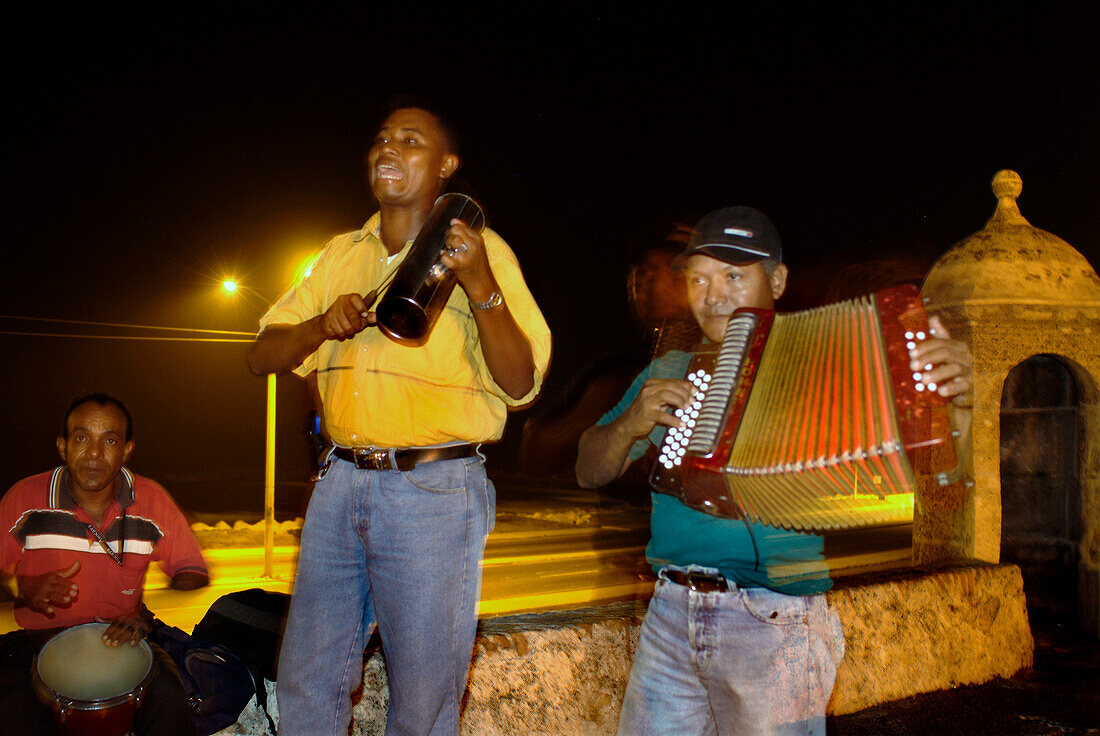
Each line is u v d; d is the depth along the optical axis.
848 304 2.39
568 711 3.92
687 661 2.60
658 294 3.95
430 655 2.46
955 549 6.33
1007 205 6.76
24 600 3.37
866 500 2.34
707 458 2.41
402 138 2.58
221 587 14.92
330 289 2.74
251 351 2.70
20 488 3.49
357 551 2.56
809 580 2.54
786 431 2.35
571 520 26.77
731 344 2.48
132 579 3.54
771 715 2.49
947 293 6.46
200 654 3.28
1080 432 6.63
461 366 2.48
